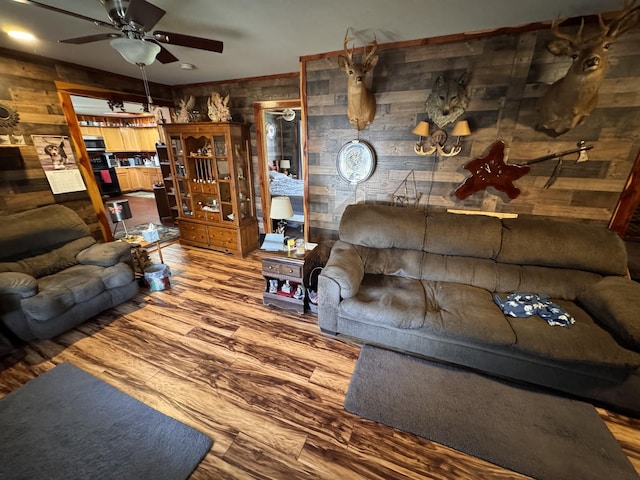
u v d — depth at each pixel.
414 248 2.40
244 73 3.33
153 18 1.43
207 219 3.95
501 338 1.66
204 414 1.61
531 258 2.09
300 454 1.41
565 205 2.27
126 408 1.63
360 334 2.11
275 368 1.95
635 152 2.01
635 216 3.01
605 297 1.74
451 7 1.73
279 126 6.94
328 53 2.53
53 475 1.29
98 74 3.15
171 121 4.22
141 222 5.41
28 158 2.66
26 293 2.02
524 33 2.01
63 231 2.62
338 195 2.94
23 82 2.57
